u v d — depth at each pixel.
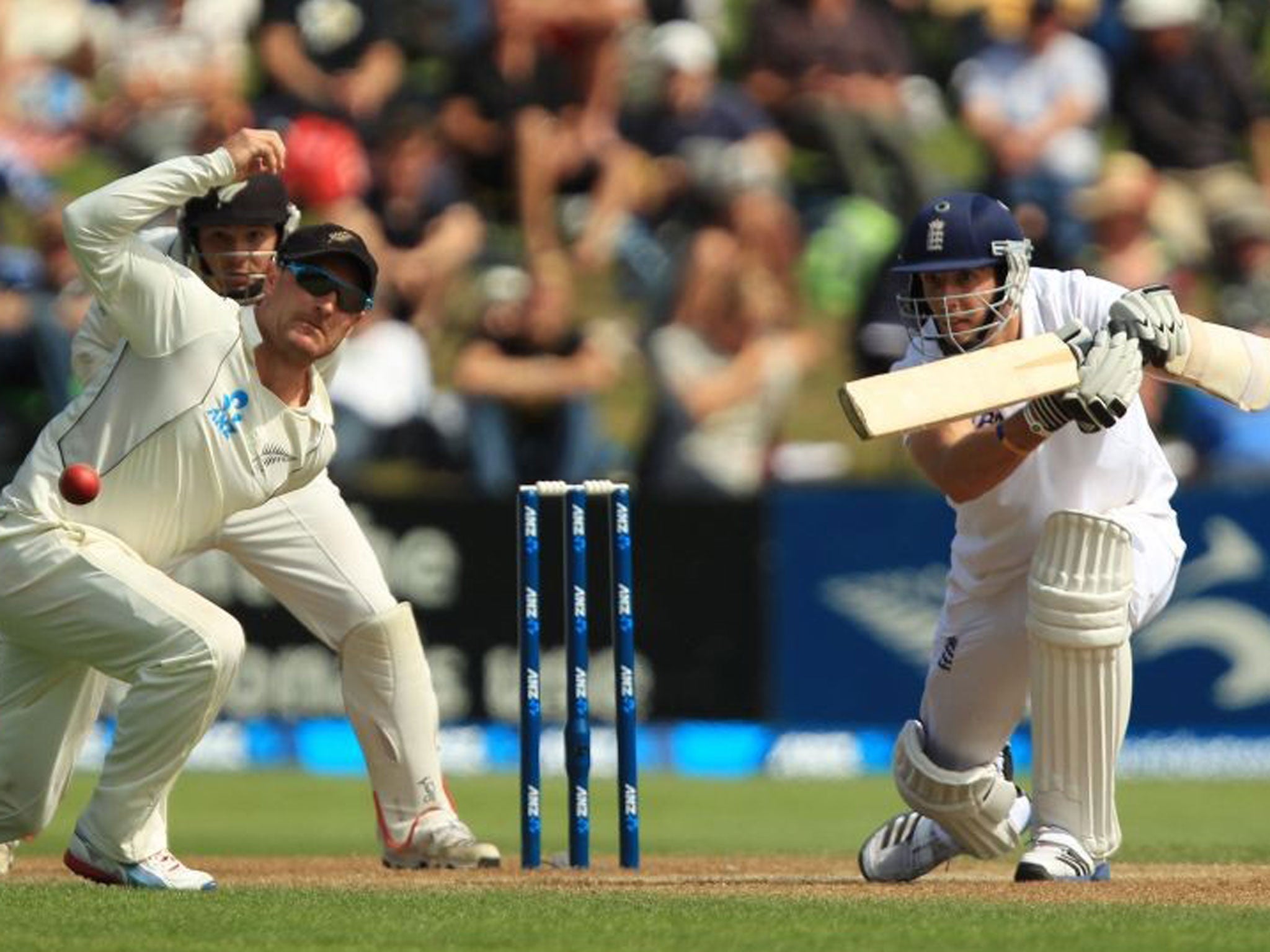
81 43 55.25
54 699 22.38
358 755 44.50
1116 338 21.09
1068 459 21.86
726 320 48.19
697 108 51.50
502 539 44.38
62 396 46.69
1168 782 43.56
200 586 44.25
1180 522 44.94
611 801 39.19
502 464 46.91
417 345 47.09
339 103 50.81
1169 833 33.22
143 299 20.80
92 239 20.55
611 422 50.19
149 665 20.97
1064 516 21.34
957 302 21.52
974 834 23.08
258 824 34.94
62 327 46.62
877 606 44.88
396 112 51.06
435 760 25.34
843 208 51.97
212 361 20.91
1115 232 50.56
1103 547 21.30
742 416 47.88
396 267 49.12
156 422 20.94
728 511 44.69
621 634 24.50
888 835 23.53
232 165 21.31
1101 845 22.31
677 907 19.33
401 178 50.00
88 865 21.59
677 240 50.91
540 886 22.27
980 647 22.55
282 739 44.56
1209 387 21.89
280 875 24.83
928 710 23.14
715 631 44.72
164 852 21.80
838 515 44.91
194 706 20.97
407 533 44.22
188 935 17.38
